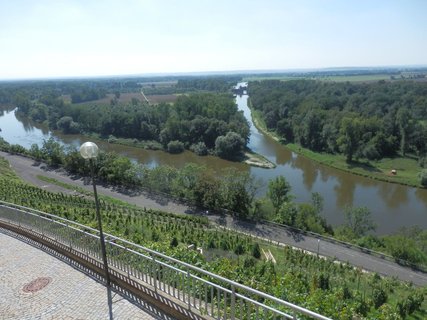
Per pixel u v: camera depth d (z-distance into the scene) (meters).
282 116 105.12
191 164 52.34
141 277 11.31
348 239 37.97
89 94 173.62
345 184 61.69
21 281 12.34
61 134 108.25
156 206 46.81
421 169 67.88
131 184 54.12
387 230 43.62
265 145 92.12
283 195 46.34
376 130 80.56
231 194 44.62
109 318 9.97
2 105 187.88
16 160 68.00
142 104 130.62
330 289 21.88
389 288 25.84
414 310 22.42
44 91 195.38
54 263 13.60
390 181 62.38
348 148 73.56
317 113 86.00
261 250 33.03
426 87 128.00
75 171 61.12
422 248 36.47
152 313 10.07
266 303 10.61
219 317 8.84
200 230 35.81
